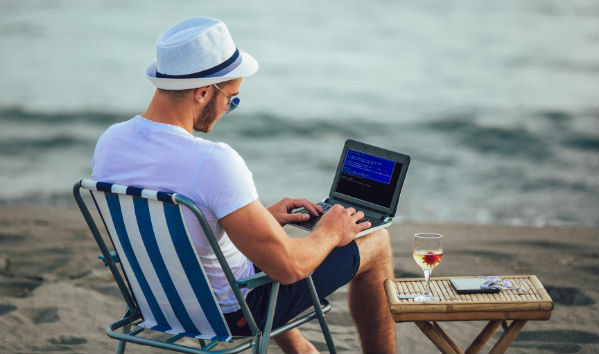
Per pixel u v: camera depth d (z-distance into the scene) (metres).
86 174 9.15
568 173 9.37
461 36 23.25
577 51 20.62
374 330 2.57
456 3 29.97
